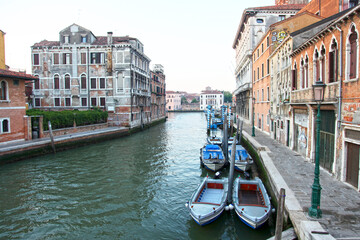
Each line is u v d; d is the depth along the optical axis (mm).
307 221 6477
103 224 9812
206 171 16531
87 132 27188
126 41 34938
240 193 11070
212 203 9805
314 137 12734
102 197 12273
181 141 29406
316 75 12398
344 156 9688
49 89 33969
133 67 34594
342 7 19219
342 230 6320
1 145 18422
